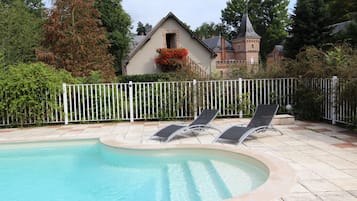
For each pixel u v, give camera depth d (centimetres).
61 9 1964
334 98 951
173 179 568
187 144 723
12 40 2194
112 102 1141
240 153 630
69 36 1958
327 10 2861
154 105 1155
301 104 1084
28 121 1094
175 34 2789
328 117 995
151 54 2733
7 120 1081
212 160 680
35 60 2184
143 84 1143
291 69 1160
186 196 477
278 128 907
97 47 2089
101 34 2122
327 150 636
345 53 1045
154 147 720
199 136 833
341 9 3206
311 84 1082
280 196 398
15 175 636
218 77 1221
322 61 1055
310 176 475
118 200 486
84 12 2008
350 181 449
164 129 844
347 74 888
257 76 1216
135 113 1152
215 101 1159
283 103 1160
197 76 1226
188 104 1158
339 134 802
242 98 1160
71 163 712
